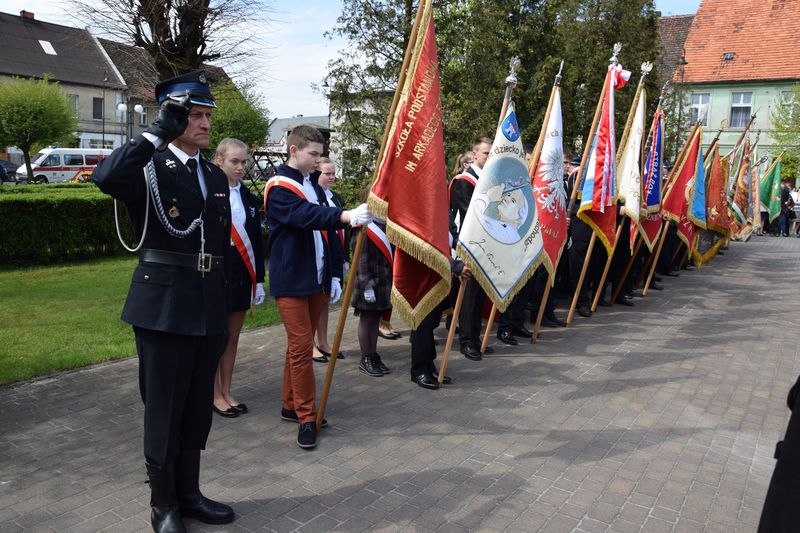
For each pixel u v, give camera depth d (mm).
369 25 10727
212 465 4051
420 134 4523
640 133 8242
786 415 5250
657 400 5469
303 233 4301
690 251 10820
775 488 2248
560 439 4605
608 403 5352
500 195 5926
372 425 4746
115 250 12094
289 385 4672
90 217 11617
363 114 11383
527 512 3609
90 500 3592
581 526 3490
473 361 6398
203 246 3197
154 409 3168
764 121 30359
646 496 3842
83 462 4035
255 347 6617
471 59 11336
